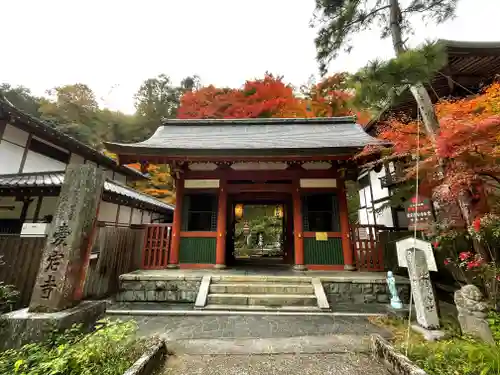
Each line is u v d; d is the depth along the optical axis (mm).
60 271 3465
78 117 30266
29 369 2523
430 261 4340
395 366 2941
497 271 4008
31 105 29953
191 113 27188
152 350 3133
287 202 9398
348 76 4148
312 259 7484
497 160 4164
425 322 3922
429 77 3740
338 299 6027
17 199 8773
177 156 7219
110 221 10781
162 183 25984
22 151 9773
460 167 4320
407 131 5781
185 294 6098
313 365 3189
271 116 23266
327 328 4410
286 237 9352
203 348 3650
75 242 3631
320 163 8203
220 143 8453
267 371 3051
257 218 23438
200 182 8211
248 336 4078
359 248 7527
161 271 7020
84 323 3447
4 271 5348
